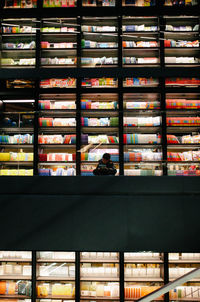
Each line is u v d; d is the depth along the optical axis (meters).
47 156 5.73
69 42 6.53
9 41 6.51
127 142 5.78
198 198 3.62
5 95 6.19
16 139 5.69
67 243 3.64
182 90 5.98
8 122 5.35
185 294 5.08
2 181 3.80
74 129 6.02
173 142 5.82
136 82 6.09
